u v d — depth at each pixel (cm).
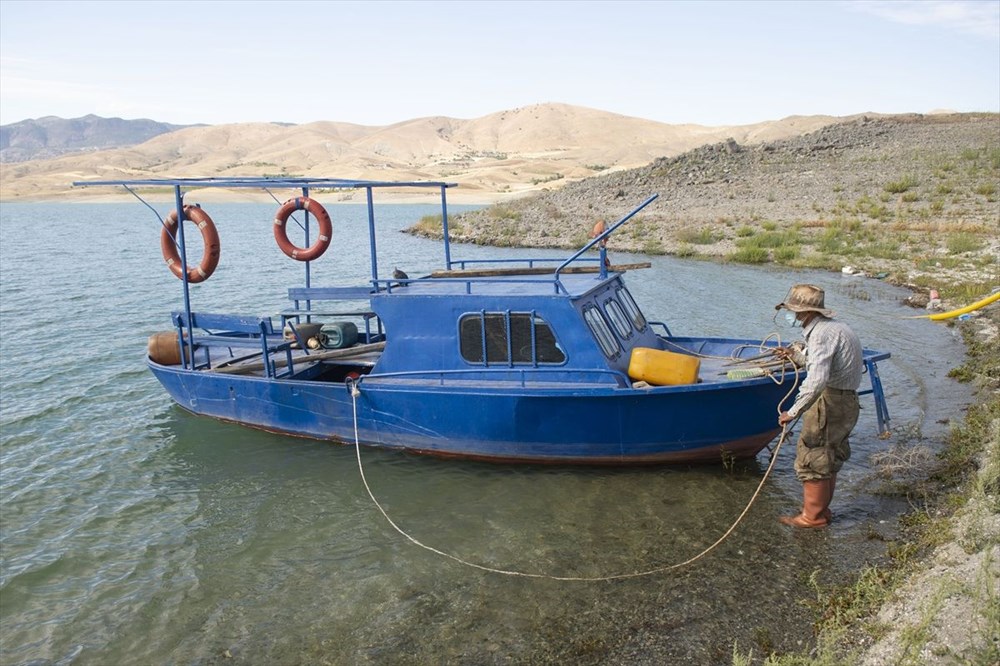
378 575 808
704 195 4834
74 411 1380
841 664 564
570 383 1038
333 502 994
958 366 1451
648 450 1020
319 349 1295
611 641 668
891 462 989
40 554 884
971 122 5594
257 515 967
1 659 698
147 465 1135
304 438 1205
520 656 655
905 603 648
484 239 4244
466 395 1034
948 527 780
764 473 1023
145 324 2141
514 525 905
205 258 1281
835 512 881
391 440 1125
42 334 2003
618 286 1207
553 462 1057
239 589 796
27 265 3600
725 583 748
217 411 1276
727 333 1844
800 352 980
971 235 2847
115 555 880
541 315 1036
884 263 2652
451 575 798
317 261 3697
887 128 5681
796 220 3672
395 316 1110
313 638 704
